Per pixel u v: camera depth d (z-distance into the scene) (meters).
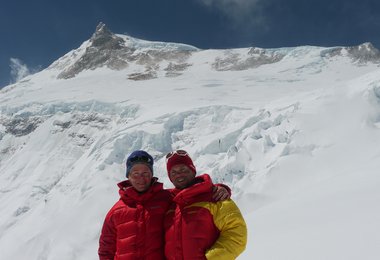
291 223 9.32
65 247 23.12
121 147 33.78
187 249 2.98
